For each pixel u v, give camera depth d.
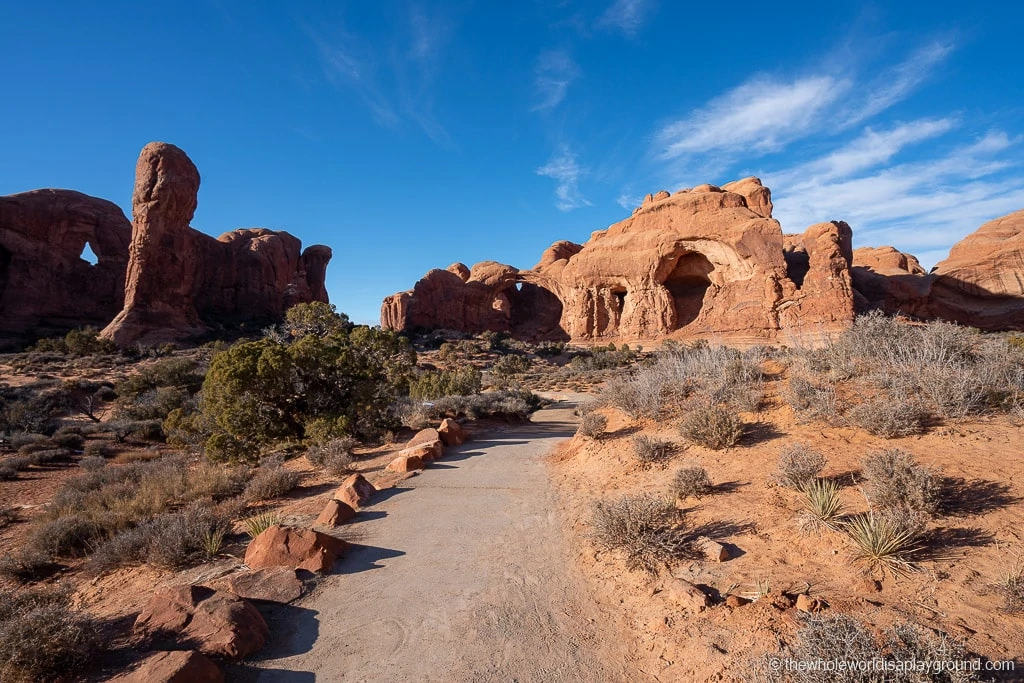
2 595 4.83
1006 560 3.87
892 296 76.38
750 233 69.00
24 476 15.20
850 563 4.19
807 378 8.84
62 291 73.12
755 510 5.50
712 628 3.82
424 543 6.46
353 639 4.31
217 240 89.31
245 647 4.08
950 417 6.64
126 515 8.58
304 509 8.25
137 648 4.04
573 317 84.75
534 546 6.20
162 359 48.75
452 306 93.81
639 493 7.00
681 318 78.19
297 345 15.30
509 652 4.04
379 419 16.23
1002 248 81.25
